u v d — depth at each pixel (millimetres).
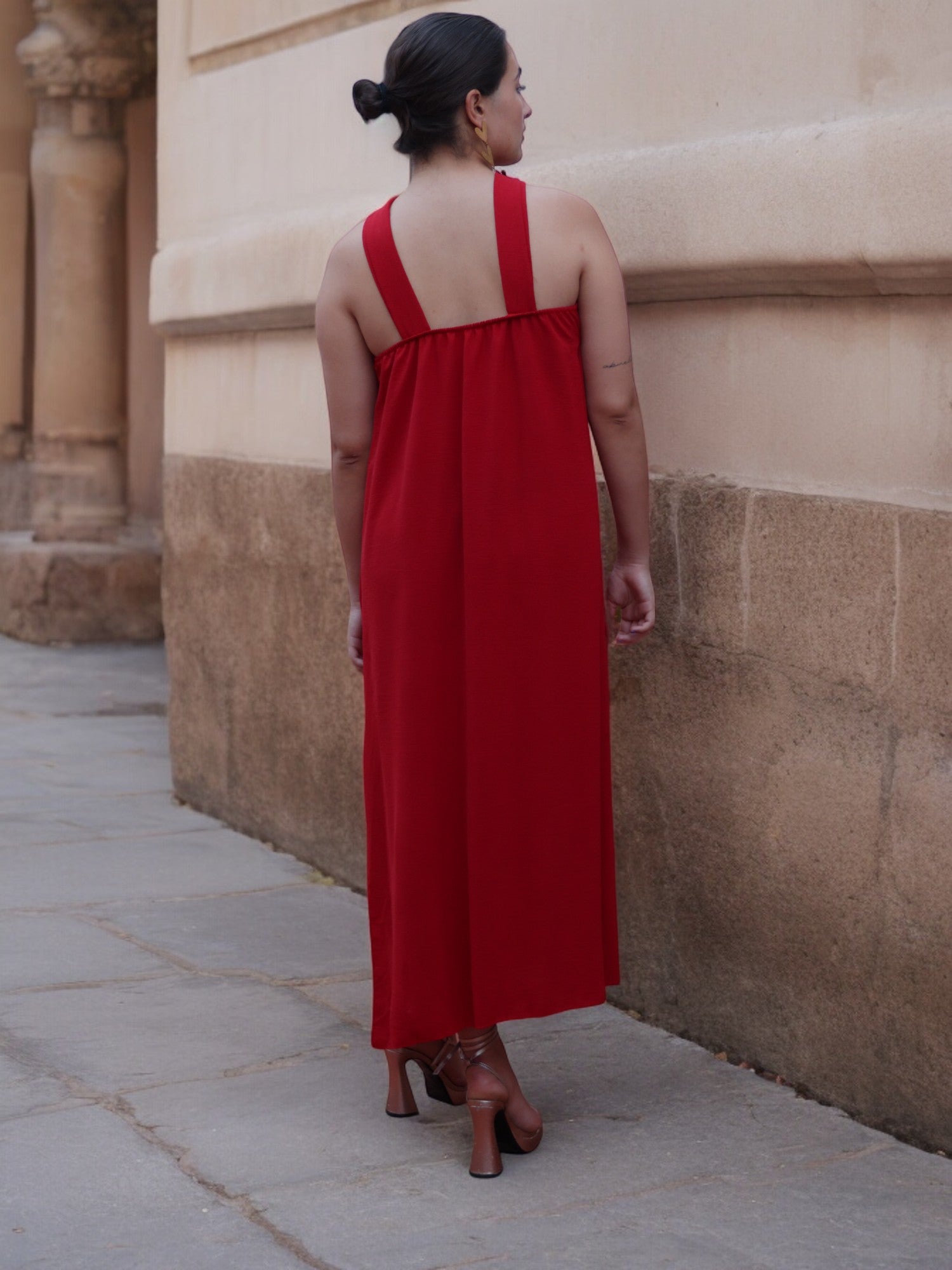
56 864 4473
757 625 2900
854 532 2682
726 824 3014
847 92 2652
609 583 2814
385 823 2707
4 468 11508
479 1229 2367
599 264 2576
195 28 4996
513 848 2566
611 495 2750
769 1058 2969
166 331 5090
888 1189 2508
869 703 2682
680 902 3146
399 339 2604
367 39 4051
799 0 2730
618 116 3174
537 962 2594
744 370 2906
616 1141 2697
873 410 2641
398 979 2607
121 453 9320
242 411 4730
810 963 2850
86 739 6336
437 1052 2783
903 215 2467
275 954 3709
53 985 3465
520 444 2533
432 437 2543
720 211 2822
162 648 8922
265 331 4578
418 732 2564
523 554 2531
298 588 4445
